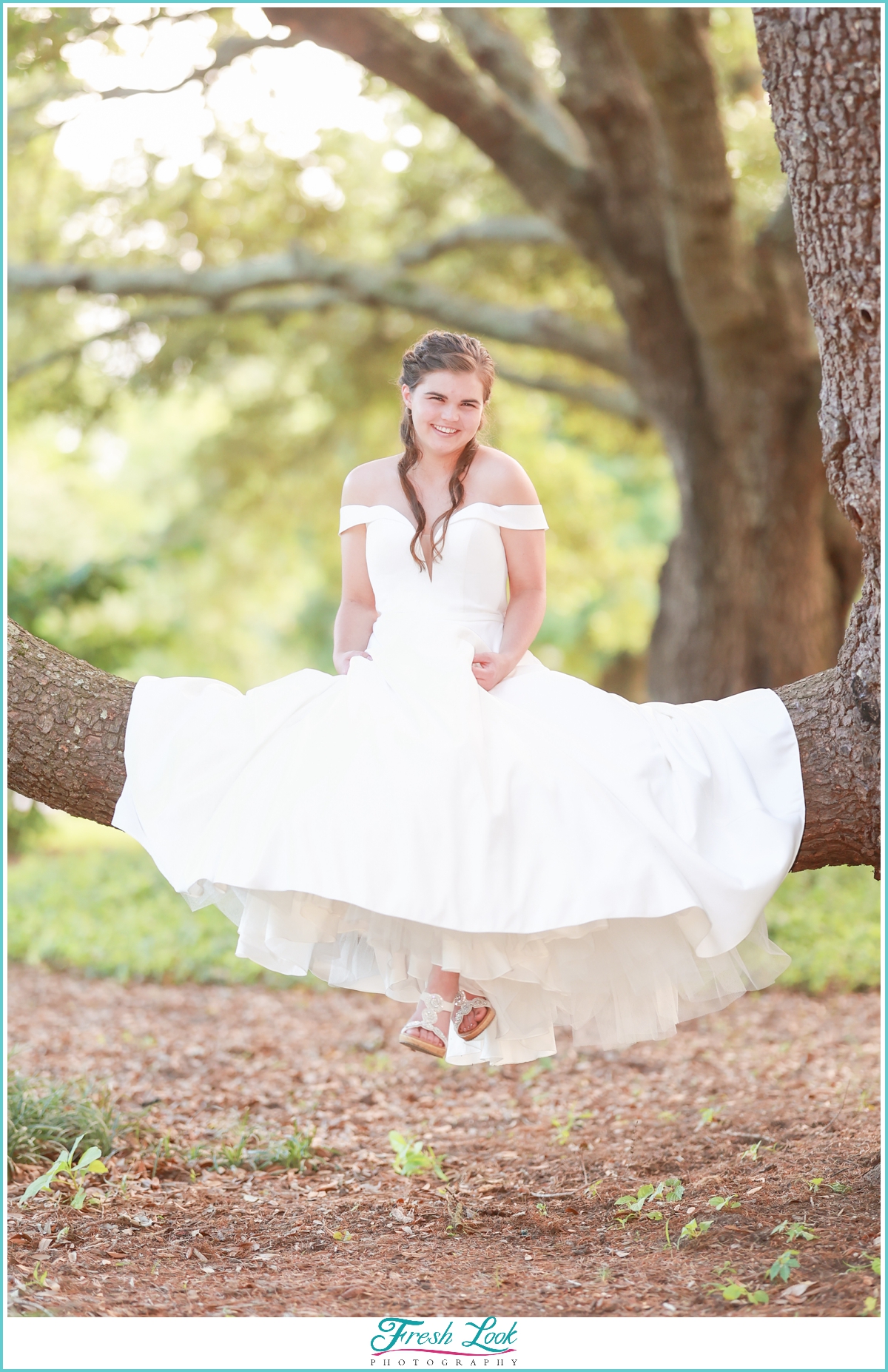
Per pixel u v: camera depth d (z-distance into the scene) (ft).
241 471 65.31
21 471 94.12
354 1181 16.83
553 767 13.67
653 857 13.07
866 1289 11.57
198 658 96.32
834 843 14.73
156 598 91.71
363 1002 30.86
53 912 38.60
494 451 15.69
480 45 38.63
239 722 14.99
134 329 52.11
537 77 39.68
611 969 13.96
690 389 38.88
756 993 29.09
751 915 13.30
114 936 35.35
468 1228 14.66
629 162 36.60
